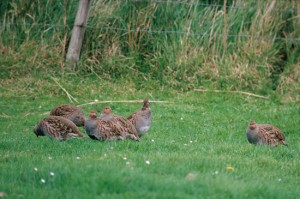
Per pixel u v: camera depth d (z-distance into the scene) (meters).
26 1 44.81
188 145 28.33
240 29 45.56
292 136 34.88
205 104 41.06
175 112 38.81
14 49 43.94
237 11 46.16
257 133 29.80
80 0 43.62
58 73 43.19
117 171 21.11
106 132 28.12
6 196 19.55
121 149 26.00
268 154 27.16
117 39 44.88
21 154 25.09
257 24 46.00
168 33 45.31
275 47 46.16
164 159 23.62
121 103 40.34
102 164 22.17
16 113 37.91
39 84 41.97
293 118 38.34
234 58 44.75
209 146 28.34
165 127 34.84
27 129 34.12
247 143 30.36
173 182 20.33
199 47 44.72
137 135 29.39
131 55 44.53
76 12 45.25
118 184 20.00
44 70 43.22
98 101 40.25
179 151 26.44
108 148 25.86
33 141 28.56
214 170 22.83
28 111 38.34
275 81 44.81
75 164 22.19
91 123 28.06
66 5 45.25
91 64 44.16
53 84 42.09
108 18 45.12
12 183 20.72
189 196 19.22
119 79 43.56
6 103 39.50
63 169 21.52
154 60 44.41
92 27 44.75
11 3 44.75
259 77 44.16
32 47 43.84
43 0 45.12
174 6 45.78
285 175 24.16
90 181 20.30
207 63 44.28
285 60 46.81
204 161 23.64
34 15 44.81
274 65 46.09
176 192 19.55
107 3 45.75
